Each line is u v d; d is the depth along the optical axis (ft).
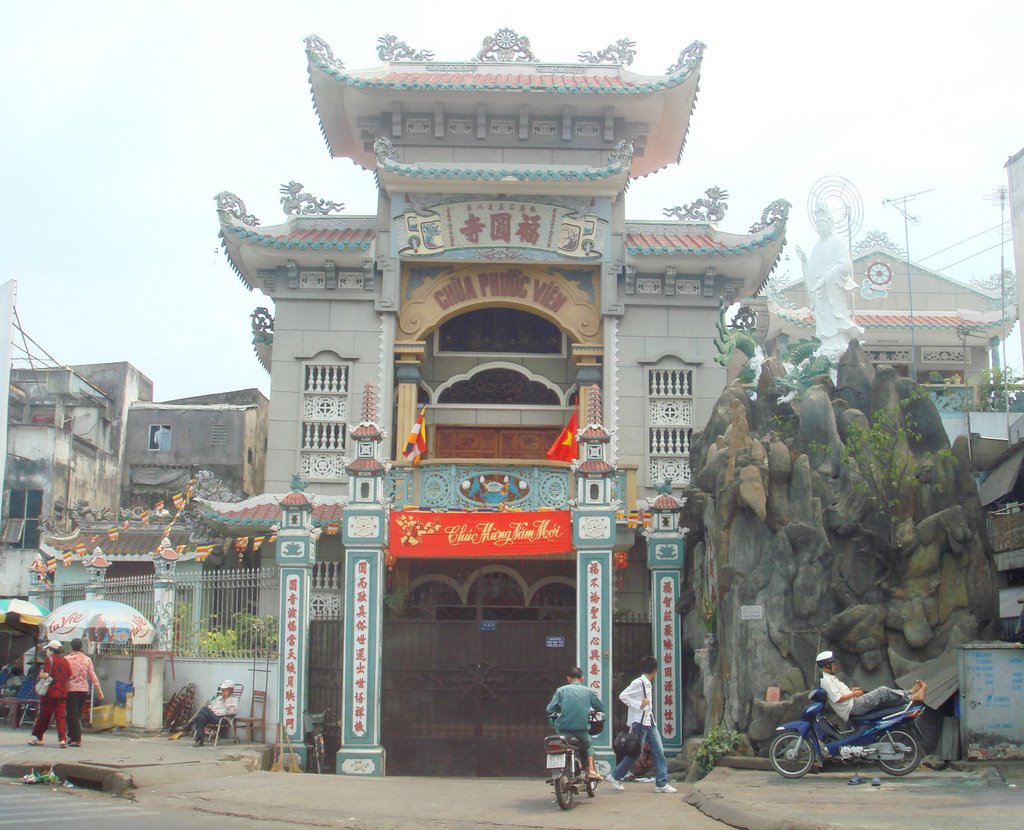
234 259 83.71
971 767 44.96
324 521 72.95
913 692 45.19
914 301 125.49
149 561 83.92
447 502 68.44
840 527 53.26
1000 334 115.55
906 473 54.65
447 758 64.08
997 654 46.14
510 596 79.92
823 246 77.41
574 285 83.20
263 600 73.41
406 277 82.94
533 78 85.87
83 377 124.36
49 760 48.80
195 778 47.88
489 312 89.76
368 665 62.03
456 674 65.10
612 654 63.36
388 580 76.33
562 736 42.34
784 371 67.56
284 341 80.43
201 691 65.46
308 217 84.89
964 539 52.70
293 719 61.98
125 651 69.97
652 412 80.59
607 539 62.54
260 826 36.88
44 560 85.97
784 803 38.04
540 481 68.85
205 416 124.36
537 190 81.10
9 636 84.38
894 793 39.99
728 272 81.46
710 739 51.85
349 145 93.04
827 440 55.98
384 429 79.20
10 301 100.12
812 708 45.19
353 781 50.01
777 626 52.44
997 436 84.58
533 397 88.94
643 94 82.23
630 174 94.73
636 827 36.42
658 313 81.76
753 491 53.36
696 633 61.26
